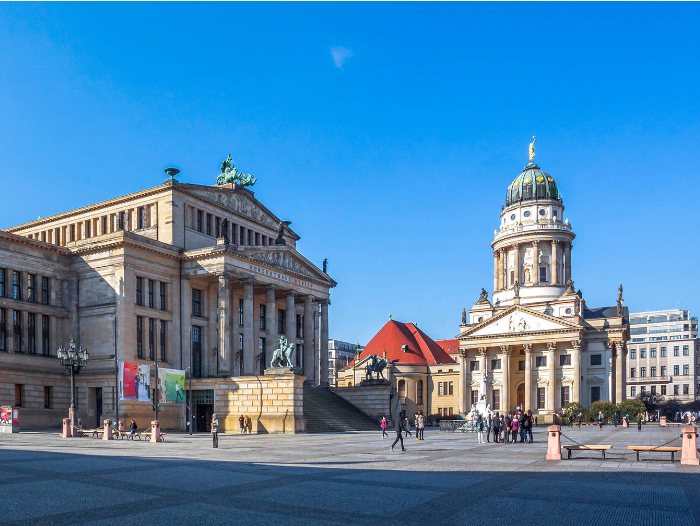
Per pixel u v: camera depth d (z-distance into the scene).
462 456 42.62
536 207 164.50
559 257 161.75
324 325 109.50
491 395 153.62
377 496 24.53
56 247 84.62
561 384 145.25
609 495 25.45
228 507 21.92
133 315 82.06
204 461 37.06
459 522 20.12
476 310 165.00
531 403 146.00
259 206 109.38
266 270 95.44
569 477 31.02
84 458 37.75
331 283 111.19
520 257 164.00
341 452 45.25
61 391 83.62
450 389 159.25
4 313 79.00
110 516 20.19
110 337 81.81
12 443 50.56
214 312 94.88
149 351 84.12
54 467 32.50
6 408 67.50
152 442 56.25
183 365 87.75
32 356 80.88
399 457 41.50
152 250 85.19
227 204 101.25
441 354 172.00
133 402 78.69
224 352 86.06
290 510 21.55
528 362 146.50
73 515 20.25
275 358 78.56
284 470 32.88
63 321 85.38
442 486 27.42
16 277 81.44
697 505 23.55
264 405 77.75
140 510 21.19
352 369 164.88
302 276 103.19
